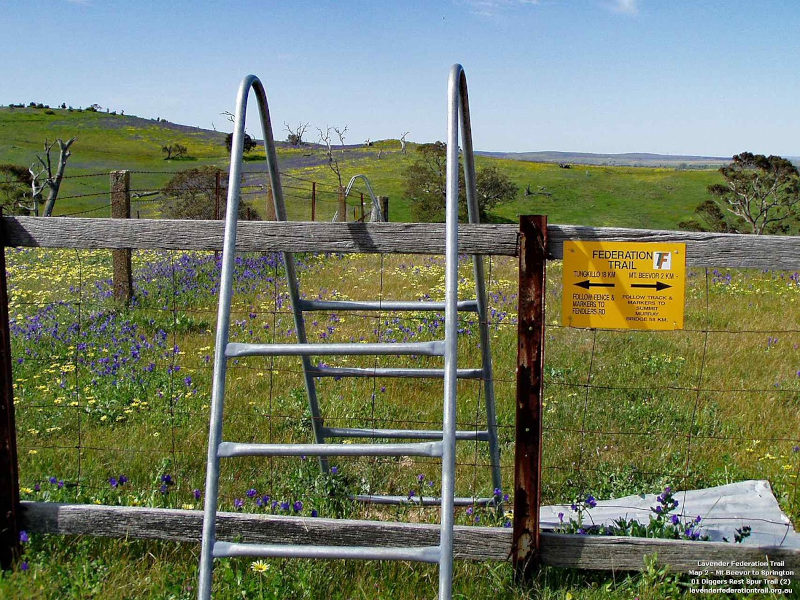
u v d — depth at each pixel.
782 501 4.36
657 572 3.46
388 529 3.62
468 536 3.61
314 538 3.66
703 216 45.91
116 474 4.84
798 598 3.40
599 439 5.55
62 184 55.31
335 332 8.74
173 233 3.70
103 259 15.90
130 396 6.36
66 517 3.76
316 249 3.64
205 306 10.43
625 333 8.80
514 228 3.50
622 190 70.38
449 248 3.02
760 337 8.70
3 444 3.67
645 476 4.91
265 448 3.01
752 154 42.88
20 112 129.12
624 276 3.48
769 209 45.88
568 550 3.56
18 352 7.70
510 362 7.68
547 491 4.74
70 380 6.89
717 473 4.87
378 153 86.88
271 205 19.91
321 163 76.44
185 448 5.30
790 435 5.70
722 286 12.38
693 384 7.04
